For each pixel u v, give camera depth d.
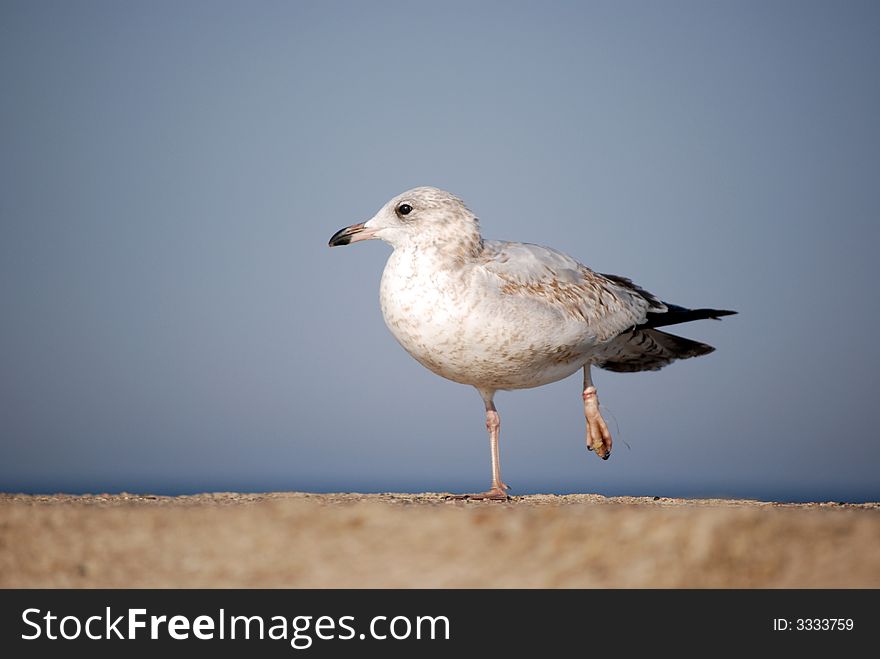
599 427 18.59
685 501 17.06
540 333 16.62
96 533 11.59
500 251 17.30
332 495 16.78
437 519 11.59
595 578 10.25
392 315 16.84
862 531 10.96
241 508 12.54
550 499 17.12
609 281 18.66
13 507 12.80
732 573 10.28
